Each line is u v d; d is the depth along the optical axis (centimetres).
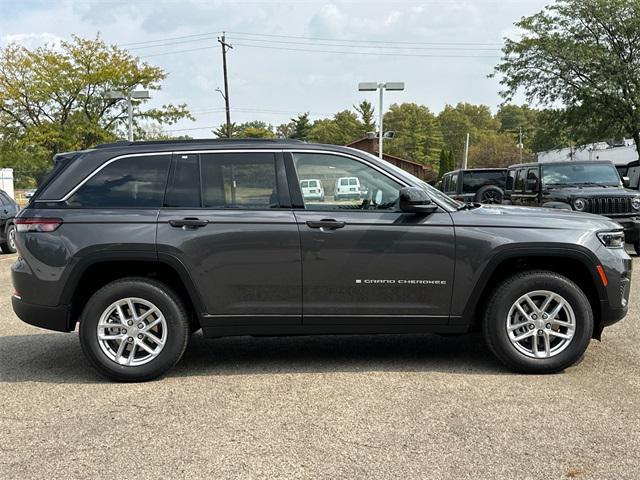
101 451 361
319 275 483
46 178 509
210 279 483
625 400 425
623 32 2681
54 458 354
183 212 486
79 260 478
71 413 423
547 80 2856
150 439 377
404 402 429
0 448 368
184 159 499
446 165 6328
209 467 339
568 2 2753
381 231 480
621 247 503
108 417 414
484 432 377
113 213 486
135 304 489
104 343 486
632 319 660
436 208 488
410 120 11219
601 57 2652
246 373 505
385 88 2580
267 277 484
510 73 2944
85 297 513
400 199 470
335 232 480
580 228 487
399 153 10862
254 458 348
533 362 482
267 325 491
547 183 1271
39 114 3366
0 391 473
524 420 394
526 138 11225
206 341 619
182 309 492
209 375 502
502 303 482
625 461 337
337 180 495
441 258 482
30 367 537
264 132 7300
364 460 343
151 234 479
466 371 498
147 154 502
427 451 353
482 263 480
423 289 485
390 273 483
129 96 2597
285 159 496
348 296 486
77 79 3316
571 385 458
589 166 1286
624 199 1152
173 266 479
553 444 359
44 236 484
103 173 498
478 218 488
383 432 380
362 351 568
